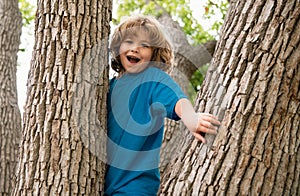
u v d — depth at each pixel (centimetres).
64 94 240
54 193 231
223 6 725
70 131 236
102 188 243
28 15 883
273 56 241
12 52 515
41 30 251
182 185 245
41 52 247
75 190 232
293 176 237
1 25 516
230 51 254
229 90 246
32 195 232
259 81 240
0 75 499
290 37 243
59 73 242
